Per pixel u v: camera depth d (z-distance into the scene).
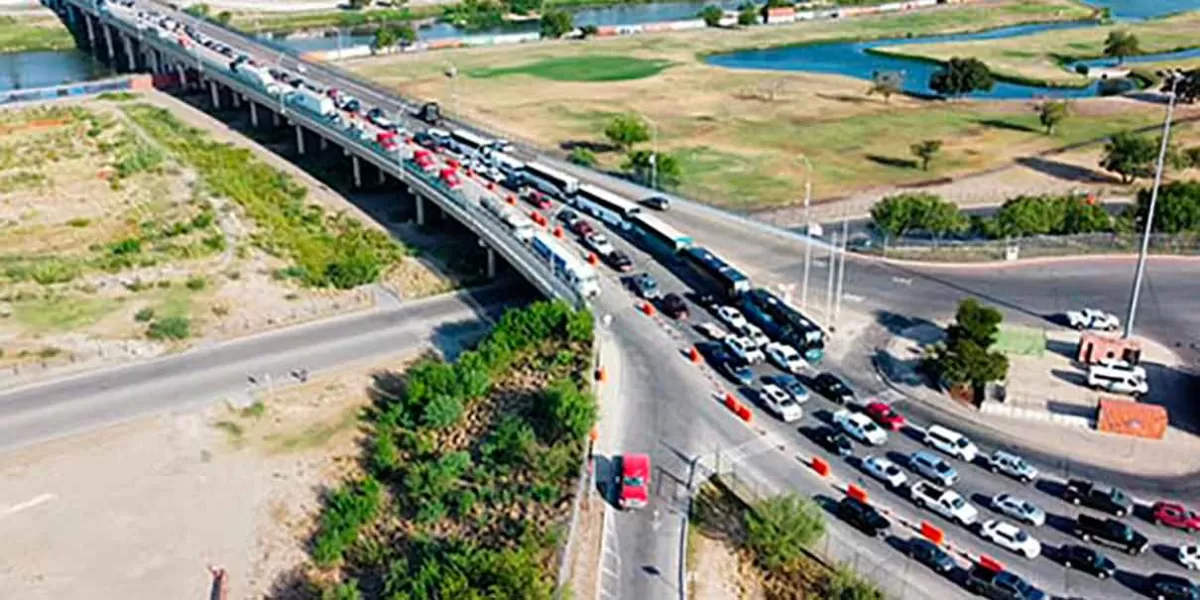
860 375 94.00
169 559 74.94
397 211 146.00
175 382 97.94
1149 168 151.38
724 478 76.25
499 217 121.12
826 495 75.38
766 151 169.38
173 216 139.75
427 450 85.25
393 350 105.44
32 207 142.88
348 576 72.56
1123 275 116.00
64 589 71.75
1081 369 95.44
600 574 65.75
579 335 96.25
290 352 104.31
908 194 138.50
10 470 84.19
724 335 98.69
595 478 76.31
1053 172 158.88
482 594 60.38
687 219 132.00
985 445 83.50
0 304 111.94
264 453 87.75
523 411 86.94
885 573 67.31
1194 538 71.81
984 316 92.25
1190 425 86.56
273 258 127.12
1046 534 72.19
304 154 172.00
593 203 130.38
